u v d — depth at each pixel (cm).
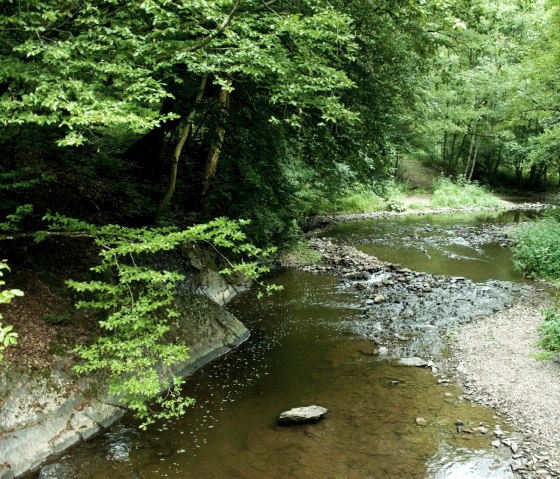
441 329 1035
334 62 946
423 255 1811
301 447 607
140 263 933
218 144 1155
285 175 1498
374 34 1062
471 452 595
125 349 541
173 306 891
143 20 624
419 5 773
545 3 1563
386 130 1271
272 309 1161
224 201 1291
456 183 4031
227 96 1062
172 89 955
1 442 539
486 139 4106
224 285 1224
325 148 1196
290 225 1656
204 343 883
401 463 573
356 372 831
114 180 1158
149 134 1303
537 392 734
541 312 990
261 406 713
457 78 1330
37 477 536
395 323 1075
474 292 1305
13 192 800
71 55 505
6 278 711
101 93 555
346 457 586
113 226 565
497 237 2180
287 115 1003
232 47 634
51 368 643
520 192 4409
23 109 467
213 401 725
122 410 679
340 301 1230
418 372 831
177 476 547
